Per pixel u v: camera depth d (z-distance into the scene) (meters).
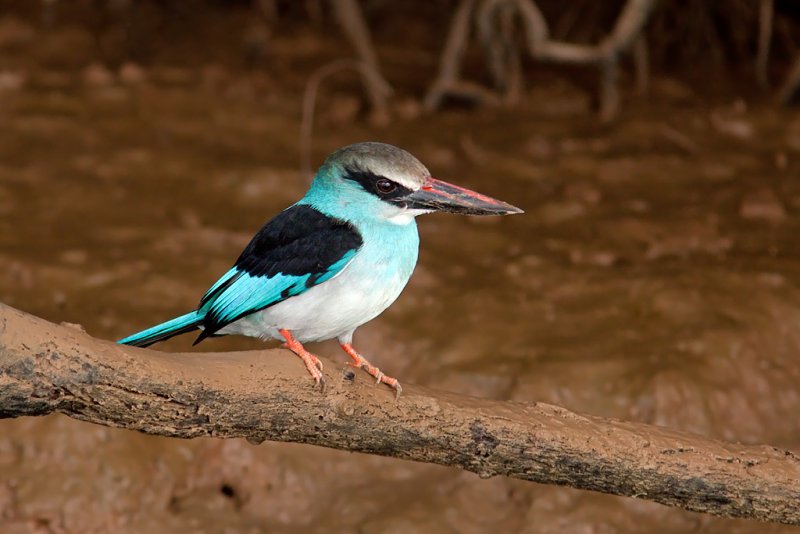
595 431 5.98
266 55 20.34
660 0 20.17
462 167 15.78
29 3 22.05
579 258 12.98
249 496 9.91
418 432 5.89
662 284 12.05
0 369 5.04
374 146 6.79
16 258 12.24
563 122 17.77
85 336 5.26
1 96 17.45
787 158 16.14
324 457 10.17
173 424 5.54
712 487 6.03
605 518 9.65
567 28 20.94
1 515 9.44
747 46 20.50
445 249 13.23
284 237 6.69
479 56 21.09
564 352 11.00
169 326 7.04
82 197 14.16
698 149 16.45
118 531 9.55
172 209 13.97
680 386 10.52
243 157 15.72
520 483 9.94
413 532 9.45
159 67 19.36
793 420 10.75
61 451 9.71
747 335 11.20
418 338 11.27
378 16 22.72
